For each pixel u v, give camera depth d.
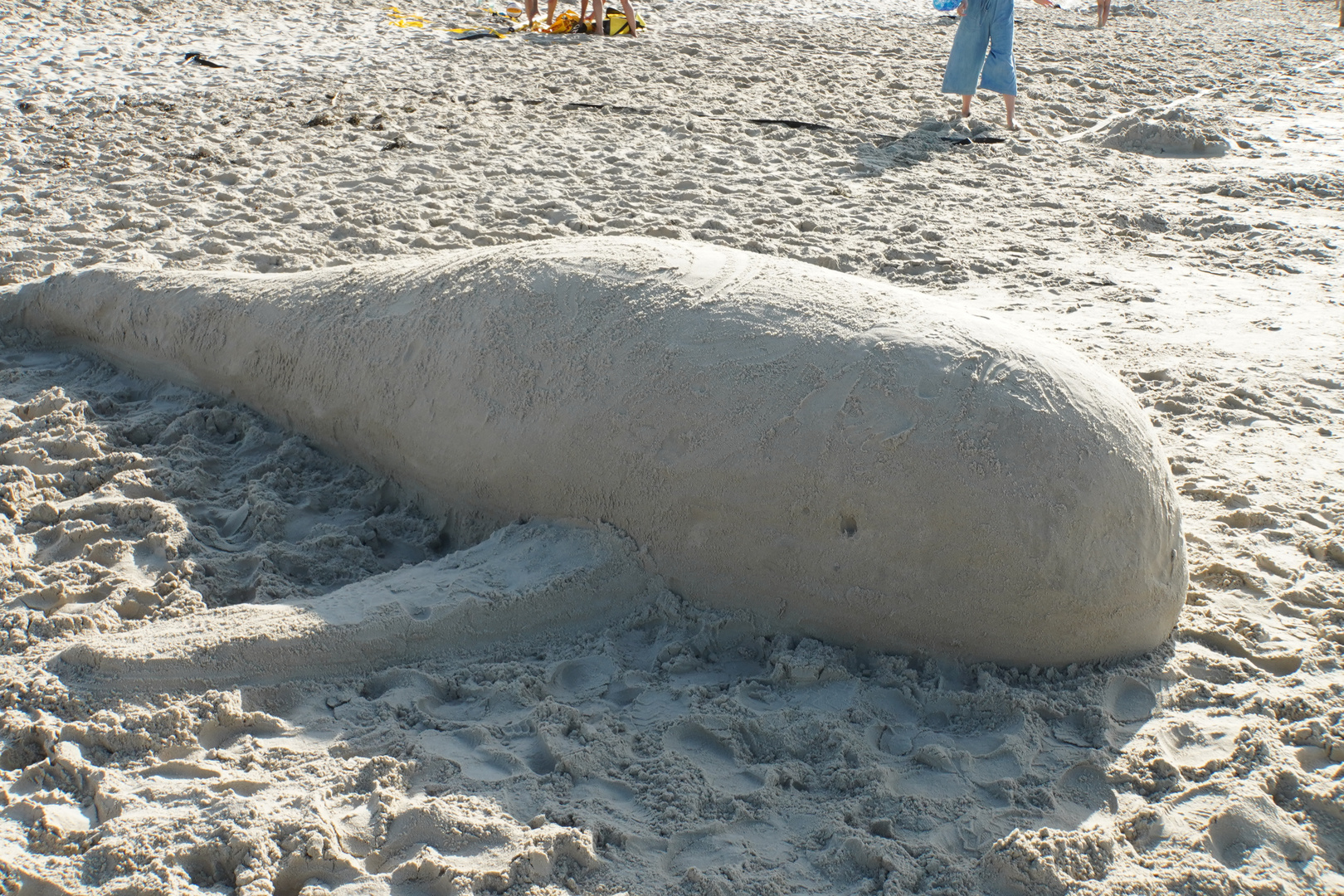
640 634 3.19
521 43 13.48
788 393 3.00
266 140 8.63
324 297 4.05
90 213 6.70
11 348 4.98
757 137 9.49
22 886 2.21
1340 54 15.68
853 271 6.48
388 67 11.79
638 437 3.12
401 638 2.98
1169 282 6.51
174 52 11.86
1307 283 6.51
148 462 3.92
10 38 11.77
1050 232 7.41
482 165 8.21
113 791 2.46
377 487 3.82
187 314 4.41
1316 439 4.53
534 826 2.41
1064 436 2.87
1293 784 2.59
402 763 2.58
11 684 2.75
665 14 16.61
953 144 9.62
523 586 3.13
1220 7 23.11
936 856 2.37
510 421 3.33
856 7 18.62
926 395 2.92
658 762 2.63
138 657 2.79
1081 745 2.73
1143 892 2.27
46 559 3.41
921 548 2.88
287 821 2.35
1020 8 20.47
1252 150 9.77
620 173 8.16
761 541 3.02
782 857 2.39
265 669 2.86
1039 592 2.86
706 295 3.26
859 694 2.89
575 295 3.38
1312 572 3.56
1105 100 11.77
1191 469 4.23
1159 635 3.08
